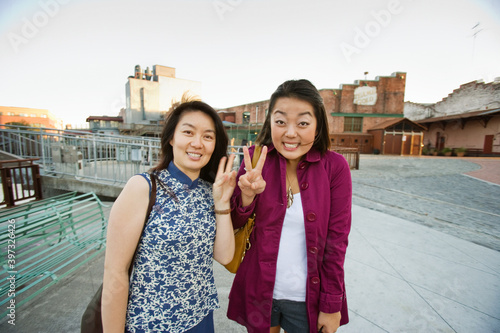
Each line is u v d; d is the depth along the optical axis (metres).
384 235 3.88
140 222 0.95
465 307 2.23
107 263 0.93
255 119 28.97
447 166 14.21
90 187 5.58
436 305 2.26
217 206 1.10
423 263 3.02
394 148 24.48
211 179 1.20
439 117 27.89
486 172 11.63
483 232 4.17
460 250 3.38
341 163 1.17
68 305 2.11
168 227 0.96
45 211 2.59
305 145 1.07
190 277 1.02
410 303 2.29
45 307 2.08
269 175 1.18
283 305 1.19
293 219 1.14
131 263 0.99
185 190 1.03
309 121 1.03
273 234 1.14
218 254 1.15
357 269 2.87
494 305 2.26
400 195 6.86
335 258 1.11
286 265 1.16
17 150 6.50
